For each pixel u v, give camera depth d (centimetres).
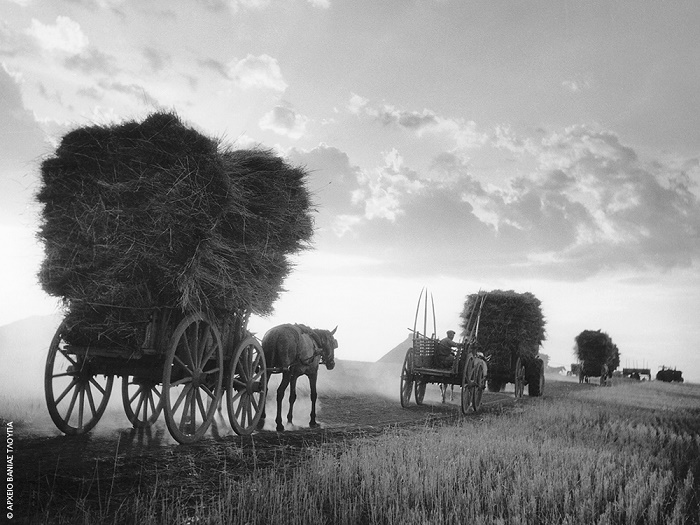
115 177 889
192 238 908
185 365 943
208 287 949
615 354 4566
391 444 966
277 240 1081
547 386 3438
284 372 1238
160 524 591
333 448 993
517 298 2338
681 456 1070
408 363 1788
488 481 779
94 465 780
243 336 1095
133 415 1066
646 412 1880
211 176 916
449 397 2267
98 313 920
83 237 897
